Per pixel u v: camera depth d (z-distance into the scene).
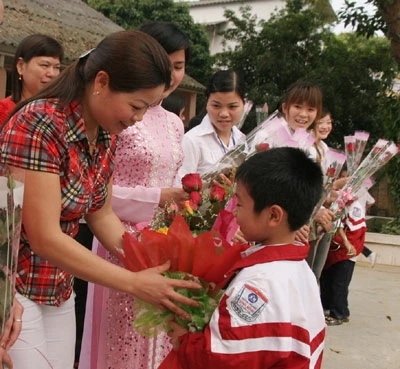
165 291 1.79
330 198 3.56
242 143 2.70
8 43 9.04
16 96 3.46
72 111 1.81
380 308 5.26
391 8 8.58
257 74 16.64
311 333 1.88
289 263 1.84
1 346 1.62
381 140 3.66
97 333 2.58
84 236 3.15
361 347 4.17
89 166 1.92
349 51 15.95
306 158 1.93
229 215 2.05
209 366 1.76
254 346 1.73
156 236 1.84
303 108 3.55
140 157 2.50
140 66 1.69
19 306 1.73
